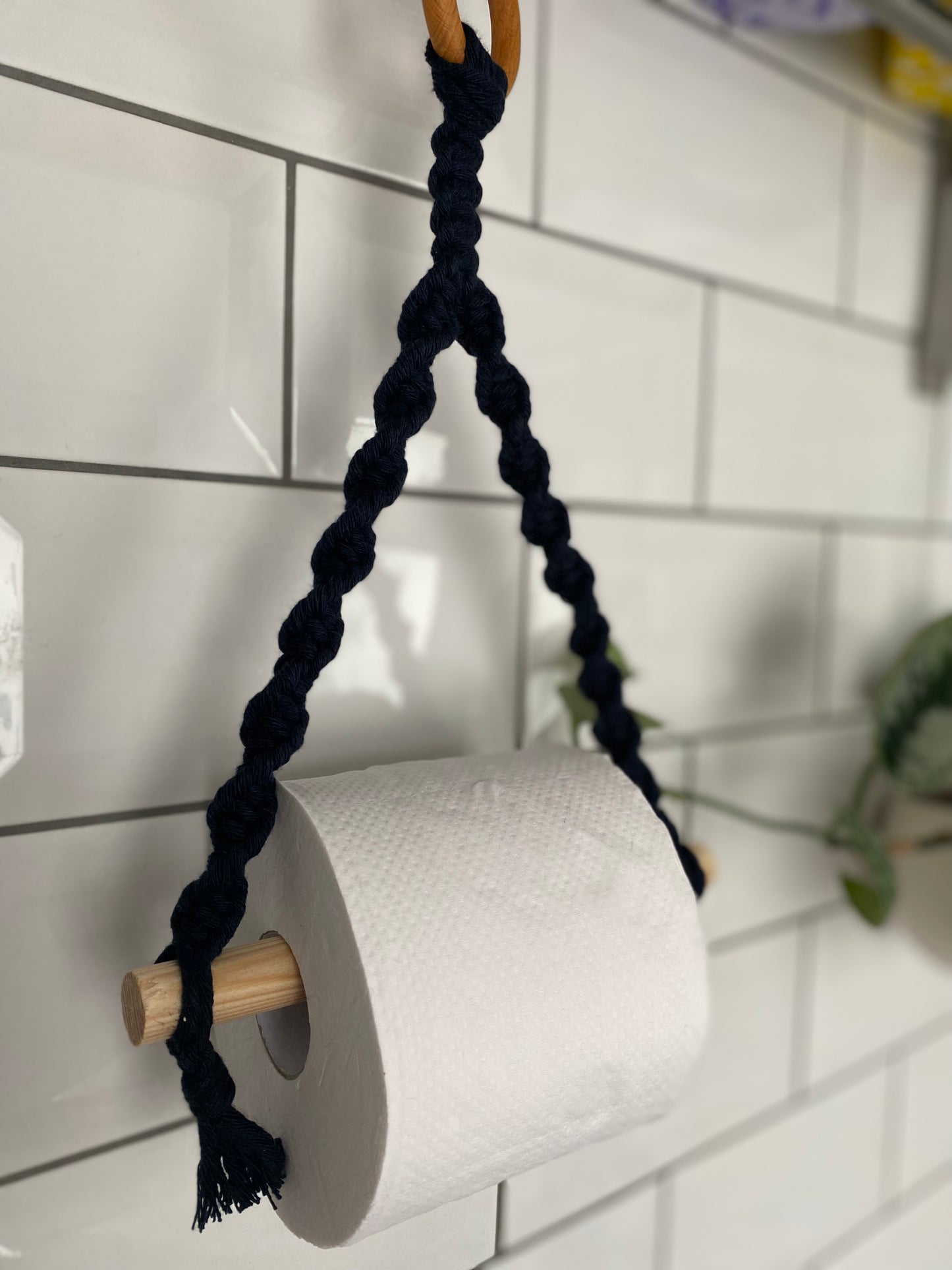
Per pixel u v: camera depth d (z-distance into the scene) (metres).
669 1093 0.30
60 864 0.31
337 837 0.26
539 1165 0.28
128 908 0.33
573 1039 0.26
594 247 0.44
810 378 0.56
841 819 0.52
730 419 0.51
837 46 0.54
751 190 0.51
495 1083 0.25
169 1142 0.35
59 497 0.30
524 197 0.41
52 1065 0.32
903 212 0.60
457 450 0.40
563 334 0.43
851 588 0.60
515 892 0.27
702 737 0.52
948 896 0.55
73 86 0.29
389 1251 0.35
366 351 0.36
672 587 0.50
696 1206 0.55
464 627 0.41
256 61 0.32
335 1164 0.26
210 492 0.33
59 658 0.31
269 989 0.27
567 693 0.42
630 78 0.44
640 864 0.30
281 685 0.27
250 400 0.34
